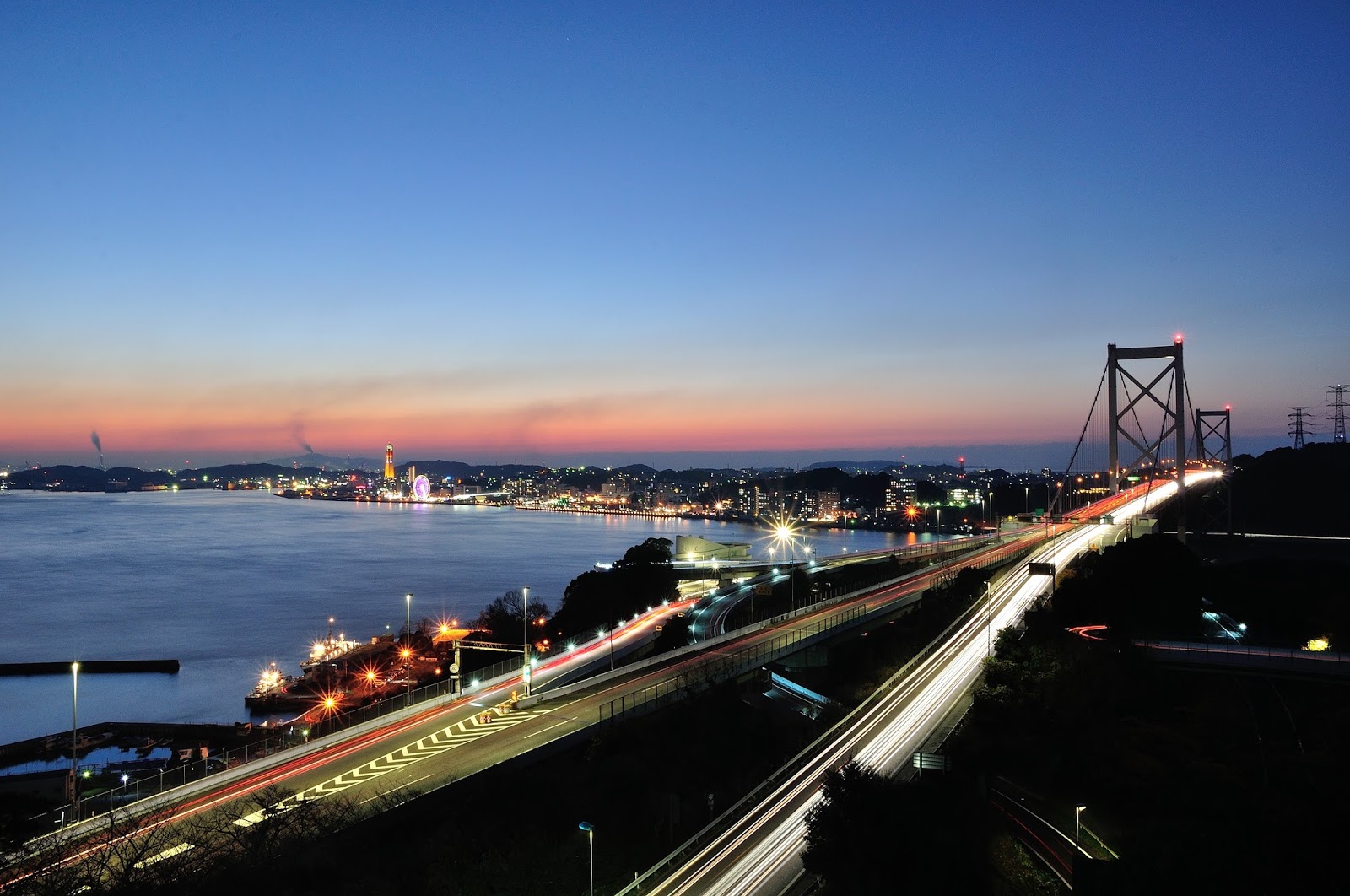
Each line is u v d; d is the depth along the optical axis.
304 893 46.31
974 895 47.69
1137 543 119.69
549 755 70.06
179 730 127.44
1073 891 46.41
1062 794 65.94
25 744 119.88
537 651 121.81
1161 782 65.50
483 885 51.88
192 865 47.75
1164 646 91.38
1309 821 49.00
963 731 73.25
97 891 44.53
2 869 47.19
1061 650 89.81
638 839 59.75
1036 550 178.50
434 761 66.75
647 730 76.38
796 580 176.25
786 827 56.47
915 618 128.75
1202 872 44.59
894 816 49.44
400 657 158.25
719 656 103.50
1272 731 79.25
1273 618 113.19
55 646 188.38
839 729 76.75
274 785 62.16
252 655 180.88
